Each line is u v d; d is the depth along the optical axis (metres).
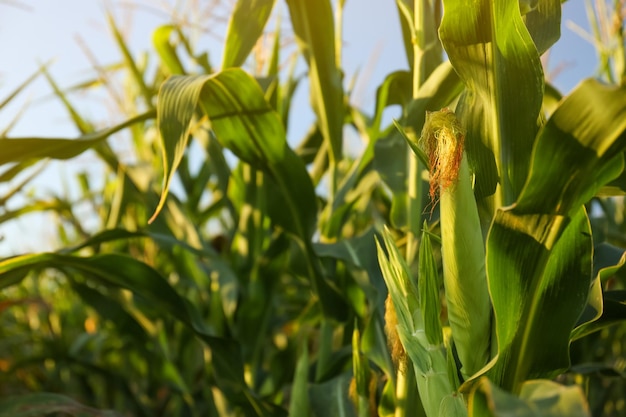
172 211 1.75
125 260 1.16
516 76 0.70
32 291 2.70
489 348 0.74
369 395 0.99
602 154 0.60
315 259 1.26
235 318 1.58
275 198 1.32
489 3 0.67
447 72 0.98
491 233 0.66
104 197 2.34
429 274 0.73
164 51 1.56
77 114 1.80
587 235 0.70
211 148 1.69
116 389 1.96
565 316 0.70
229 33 1.11
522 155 0.72
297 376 1.18
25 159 1.04
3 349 2.31
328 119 1.29
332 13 1.21
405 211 1.10
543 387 0.53
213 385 1.51
